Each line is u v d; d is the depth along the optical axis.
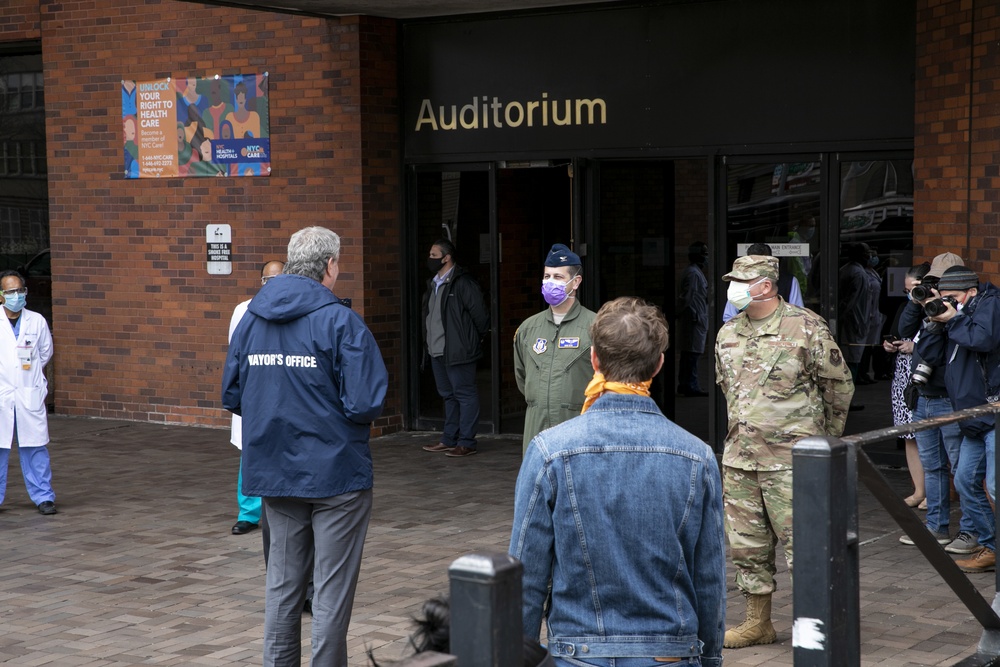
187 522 8.41
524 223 11.49
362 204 11.36
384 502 8.96
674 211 10.57
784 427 5.44
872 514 6.44
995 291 6.52
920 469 7.70
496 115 11.21
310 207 11.61
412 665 2.12
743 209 10.20
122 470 10.30
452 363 10.64
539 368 5.81
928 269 7.93
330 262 4.93
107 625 6.14
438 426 11.78
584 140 10.81
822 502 2.90
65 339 13.13
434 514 8.57
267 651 4.93
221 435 11.91
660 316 3.14
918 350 6.82
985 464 6.36
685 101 10.34
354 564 4.88
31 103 13.37
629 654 2.96
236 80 11.86
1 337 8.59
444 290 10.70
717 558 3.08
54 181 13.04
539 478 3.02
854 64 9.62
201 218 12.18
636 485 2.99
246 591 6.75
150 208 12.48
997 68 8.29
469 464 10.38
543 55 10.94
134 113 12.45
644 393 3.12
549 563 3.06
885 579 6.26
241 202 11.95
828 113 9.76
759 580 5.62
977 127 8.48
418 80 11.55
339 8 10.80
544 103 10.98
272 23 11.65
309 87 11.52
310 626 6.07
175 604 6.51
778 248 10.09
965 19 8.53
